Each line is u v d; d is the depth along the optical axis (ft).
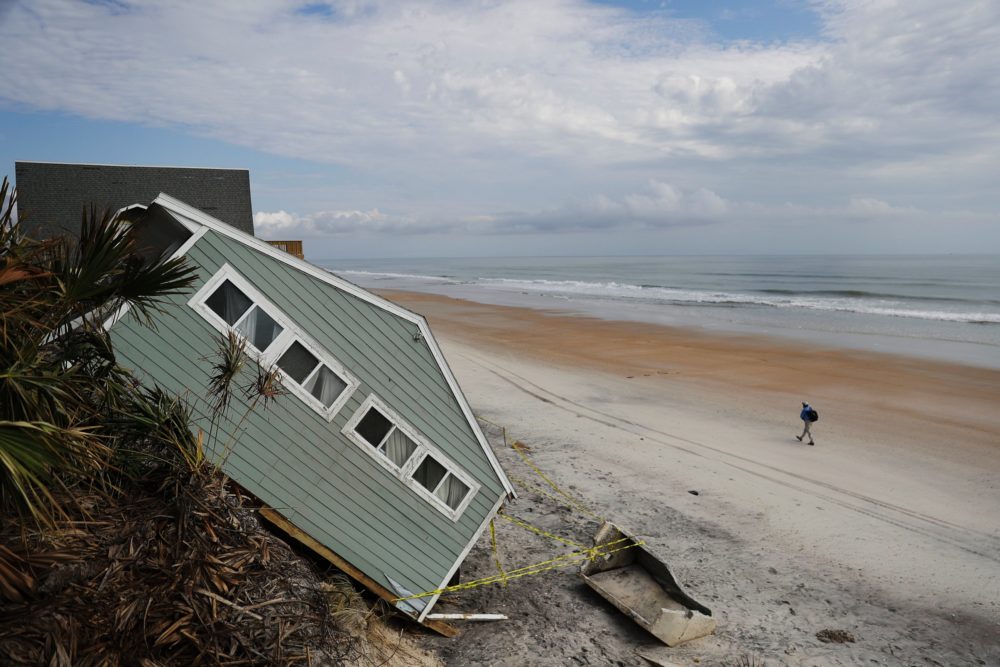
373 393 28.22
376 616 27.27
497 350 107.96
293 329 26.53
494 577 35.96
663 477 52.31
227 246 25.64
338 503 26.94
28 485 15.29
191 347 24.75
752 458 57.06
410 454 29.25
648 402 75.61
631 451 58.39
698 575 36.78
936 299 187.42
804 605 34.09
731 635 30.99
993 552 40.57
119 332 23.66
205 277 25.14
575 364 96.94
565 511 45.16
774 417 69.72
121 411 20.08
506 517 43.86
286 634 19.47
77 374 19.15
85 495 19.11
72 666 15.56
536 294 232.12
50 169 60.39
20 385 15.34
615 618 32.14
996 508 47.09
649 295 219.82
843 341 116.57
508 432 63.05
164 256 26.04
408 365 29.27
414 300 206.90
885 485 51.19
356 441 27.73
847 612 33.58
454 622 30.73
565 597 33.99
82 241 18.53
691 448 59.57
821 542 41.50
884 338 119.65
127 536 18.65
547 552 39.22
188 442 21.66
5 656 14.76
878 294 203.92
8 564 15.60
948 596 35.45
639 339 119.75
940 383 84.33
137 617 17.16
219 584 18.88
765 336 122.72
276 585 20.66
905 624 32.68
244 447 25.04
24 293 17.08
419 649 27.50
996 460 56.85
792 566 38.29
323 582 25.41
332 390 27.40
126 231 19.49
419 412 29.48
